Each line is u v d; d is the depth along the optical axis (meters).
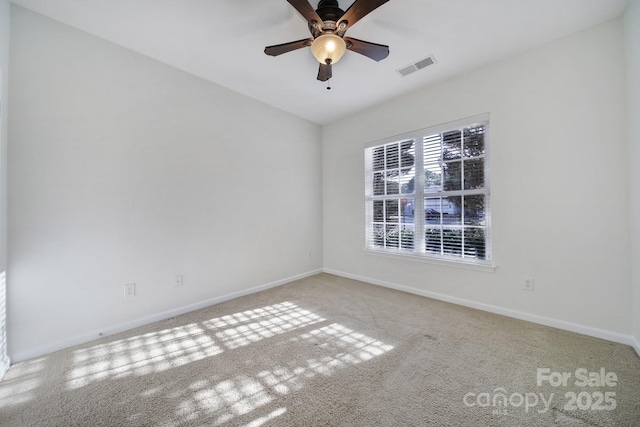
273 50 1.90
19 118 1.82
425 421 1.27
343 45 1.79
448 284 2.89
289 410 1.36
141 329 2.29
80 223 2.07
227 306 2.82
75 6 1.83
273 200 3.55
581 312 2.12
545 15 1.91
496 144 2.51
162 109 2.51
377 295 3.14
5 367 1.69
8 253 1.77
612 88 1.96
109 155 2.21
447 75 2.75
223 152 3.00
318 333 2.20
